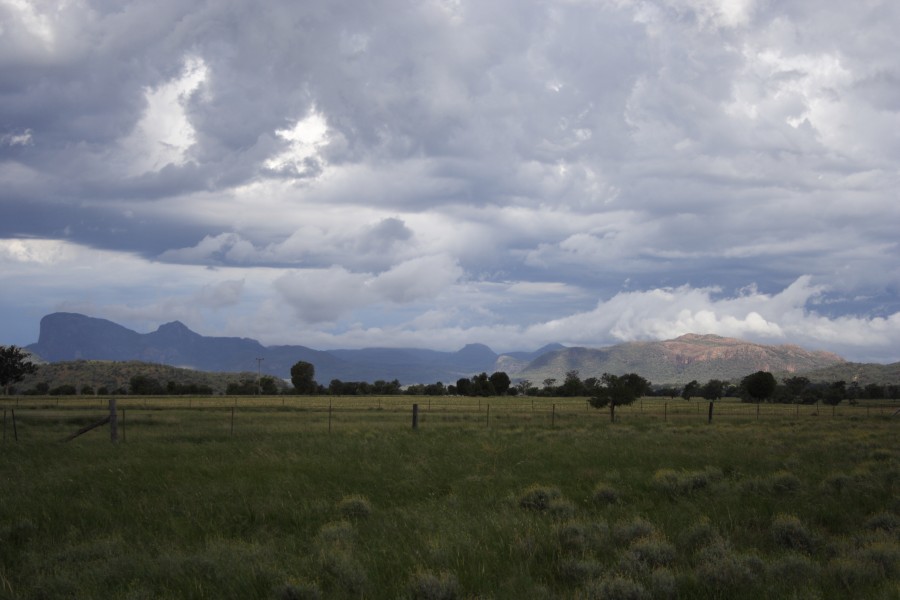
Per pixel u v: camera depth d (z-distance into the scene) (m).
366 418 48.56
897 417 53.75
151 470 18.88
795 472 18.53
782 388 122.38
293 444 25.59
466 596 8.28
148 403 74.94
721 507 13.74
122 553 10.38
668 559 9.62
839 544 10.48
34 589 8.77
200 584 8.73
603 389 49.19
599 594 7.90
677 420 48.50
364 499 14.44
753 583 8.41
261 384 173.62
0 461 21.22
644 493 15.96
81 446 25.06
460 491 16.05
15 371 112.69
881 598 7.74
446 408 71.50
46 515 13.41
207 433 31.16
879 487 15.37
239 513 13.71
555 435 31.42
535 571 9.34
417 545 10.58
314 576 8.99
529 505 14.23
